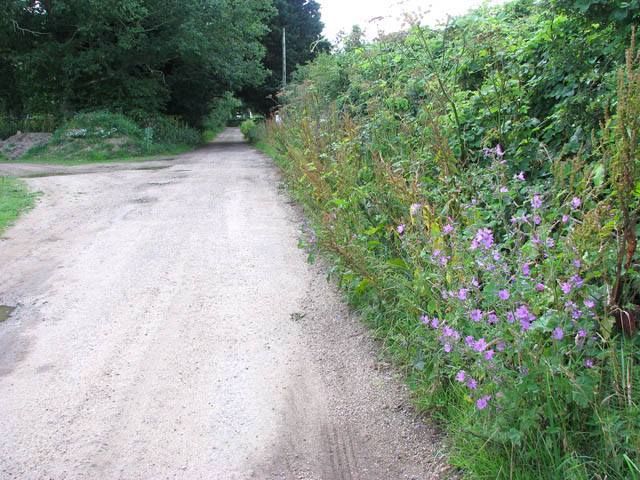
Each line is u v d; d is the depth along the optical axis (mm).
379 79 6496
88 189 12047
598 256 2455
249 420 3178
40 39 26094
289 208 9352
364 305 4441
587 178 2820
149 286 5434
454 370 2887
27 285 5520
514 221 2795
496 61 4664
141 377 3670
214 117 58031
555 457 2283
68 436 3033
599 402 2248
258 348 4074
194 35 27219
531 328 2340
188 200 10391
